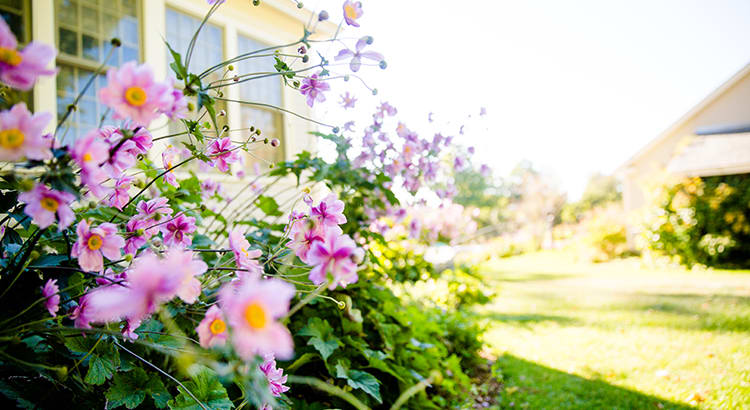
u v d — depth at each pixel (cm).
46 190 72
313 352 184
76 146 73
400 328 255
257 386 71
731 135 1208
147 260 60
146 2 376
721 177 993
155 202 116
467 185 2530
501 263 1434
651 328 475
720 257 923
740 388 298
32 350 89
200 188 199
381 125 249
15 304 87
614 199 2717
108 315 62
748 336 420
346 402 184
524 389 319
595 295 712
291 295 60
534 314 592
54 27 327
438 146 265
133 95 72
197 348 94
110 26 359
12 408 87
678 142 1323
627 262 1168
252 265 94
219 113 134
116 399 100
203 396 113
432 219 401
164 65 385
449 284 490
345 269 79
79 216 105
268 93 470
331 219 101
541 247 1988
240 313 57
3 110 66
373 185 240
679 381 320
